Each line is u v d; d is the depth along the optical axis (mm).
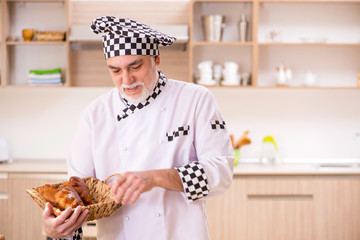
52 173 3676
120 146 1562
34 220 3691
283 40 4242
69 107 4262
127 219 1515
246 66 4188
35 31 4156
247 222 3652
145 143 1537
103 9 4176
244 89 4230
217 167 1445
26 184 3672
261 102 4246
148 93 1465
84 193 1425
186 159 1537
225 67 4020
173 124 1547
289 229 3660
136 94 1445
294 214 3658
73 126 4266
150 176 1332
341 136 4273
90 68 4176
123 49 1384
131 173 1305
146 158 1527
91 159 1602
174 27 3939
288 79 4094
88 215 1335
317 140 4266
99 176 1571
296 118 4258
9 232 3689
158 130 1542
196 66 4184
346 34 4250
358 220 3664
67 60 3982
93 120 1583
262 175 3646
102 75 4184
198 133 1545
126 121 1557
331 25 4246
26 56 4195
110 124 1578
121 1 4191
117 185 1279
